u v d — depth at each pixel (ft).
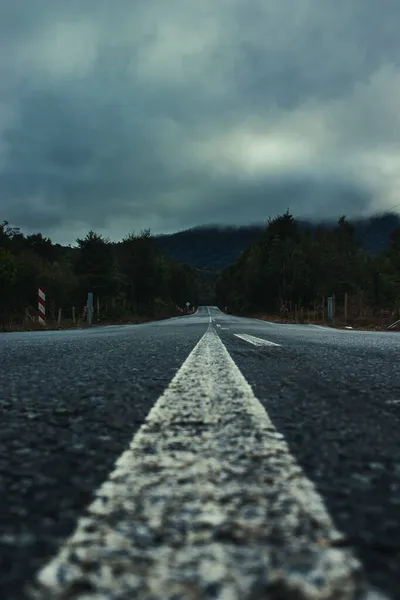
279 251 270.87
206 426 7.33
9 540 3.26
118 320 130.72
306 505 3.91
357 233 325.83
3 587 2.59
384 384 12.63
